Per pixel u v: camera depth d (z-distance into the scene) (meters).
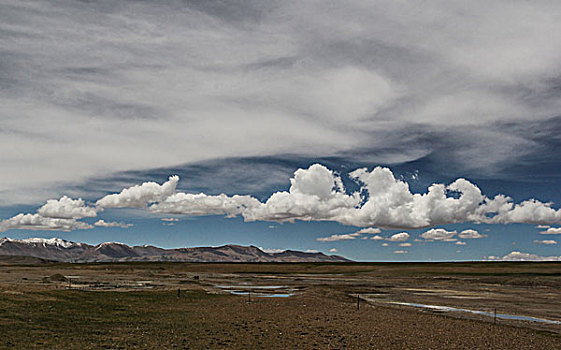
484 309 73.31
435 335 47.41
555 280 141.62
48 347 34.53
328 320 55.50
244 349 37.81
